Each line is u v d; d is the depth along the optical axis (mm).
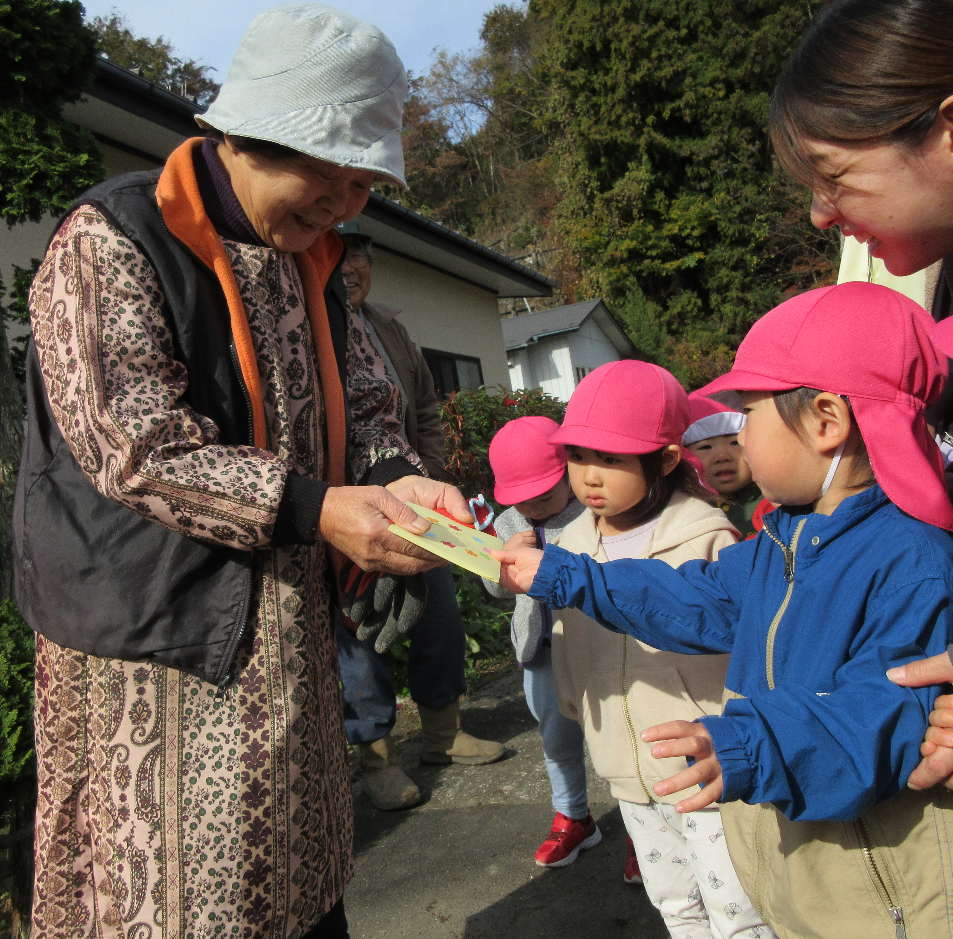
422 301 10953
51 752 1468
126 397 1342
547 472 2648
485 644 5090
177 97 5633
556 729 2676
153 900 1390
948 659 1188
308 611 1552
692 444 3006
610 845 2783
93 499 1418
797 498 1434
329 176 1451
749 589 1529
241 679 1441
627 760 2021
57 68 3189
